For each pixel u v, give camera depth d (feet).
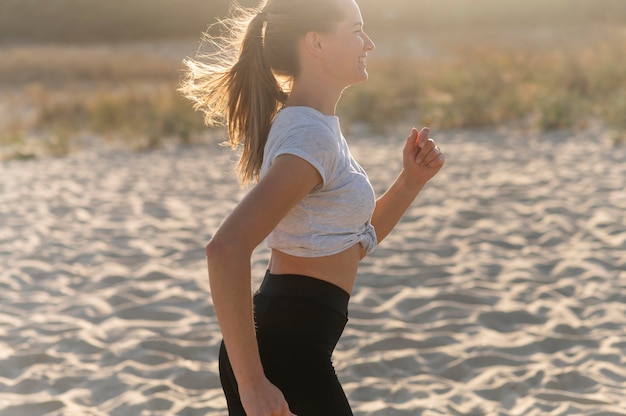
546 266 16.39
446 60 56.80
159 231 20.84
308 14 5.97
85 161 34.35
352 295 15.07
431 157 7.04
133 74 69.10
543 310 13.99
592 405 10.47
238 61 6.30
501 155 29.53
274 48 6.07
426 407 10.63
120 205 24.29
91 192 26.63
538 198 22.00
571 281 15.33
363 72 6.12
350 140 36.11
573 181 23.97
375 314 14.15
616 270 15.87
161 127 39.81
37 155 36.65
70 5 114.73
